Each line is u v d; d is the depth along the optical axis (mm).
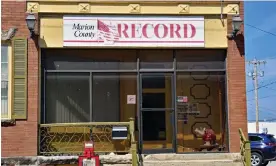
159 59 12805
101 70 12703
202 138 12727
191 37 12633
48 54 12633
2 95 12250
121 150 12461
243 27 12695
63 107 12617
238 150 12445
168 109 12727
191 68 12828
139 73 12734
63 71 12617
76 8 12508
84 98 12672
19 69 12289
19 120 12156
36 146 12109
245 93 12594
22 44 12320
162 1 12609
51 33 12445
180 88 12812
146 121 12688
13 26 12328
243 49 12672
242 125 12516
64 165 12008
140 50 12781
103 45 12492
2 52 12336
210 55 12898
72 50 12695
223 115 12781
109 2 12539
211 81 12875
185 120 12758
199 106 12812
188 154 12406
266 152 19828
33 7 12398
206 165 12000
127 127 12266
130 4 12586
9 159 11922
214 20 12734
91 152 11188
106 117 12656
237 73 12617
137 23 12594
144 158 12250
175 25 12641
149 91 12734
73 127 12453
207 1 12680
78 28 12500
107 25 12555
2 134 12070
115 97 12727
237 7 12695
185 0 12648
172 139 12656
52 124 12031
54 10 12445
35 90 12258
